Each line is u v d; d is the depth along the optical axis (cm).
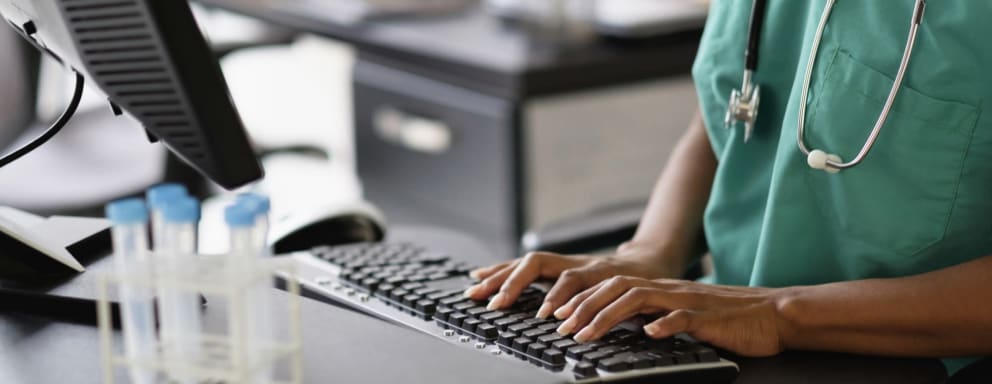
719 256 126
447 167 225
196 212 73
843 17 107
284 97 396
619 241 152
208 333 85
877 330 98
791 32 117
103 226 111
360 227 139
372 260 117
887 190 105
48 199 203
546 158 212
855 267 109
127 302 74
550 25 222
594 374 87
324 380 80
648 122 221
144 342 74
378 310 105
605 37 222
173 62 79
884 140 104
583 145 215
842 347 99
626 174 222
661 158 225
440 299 105
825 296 100
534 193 212
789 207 111
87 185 209
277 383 77
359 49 242
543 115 209
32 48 229
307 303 94
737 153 123
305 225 135
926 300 98
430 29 236
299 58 400
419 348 86
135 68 80
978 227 105
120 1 78
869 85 105
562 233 150
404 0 247
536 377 81
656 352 91
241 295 70
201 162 82
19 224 104
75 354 88
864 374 95
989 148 102
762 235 114
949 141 102
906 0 104
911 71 103
